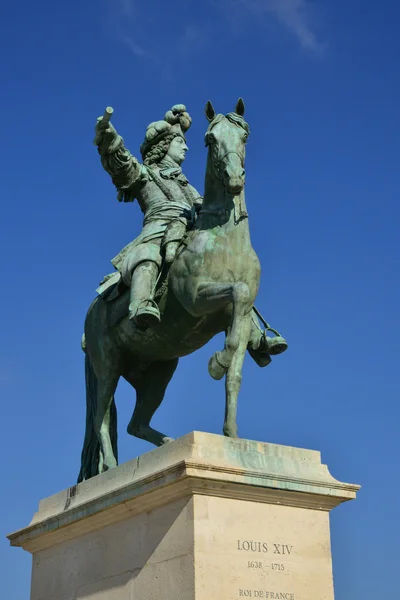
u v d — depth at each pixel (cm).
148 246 709
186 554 567
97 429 757
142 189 777
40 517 729
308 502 615
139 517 620
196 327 690
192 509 571
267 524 596
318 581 603
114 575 630
